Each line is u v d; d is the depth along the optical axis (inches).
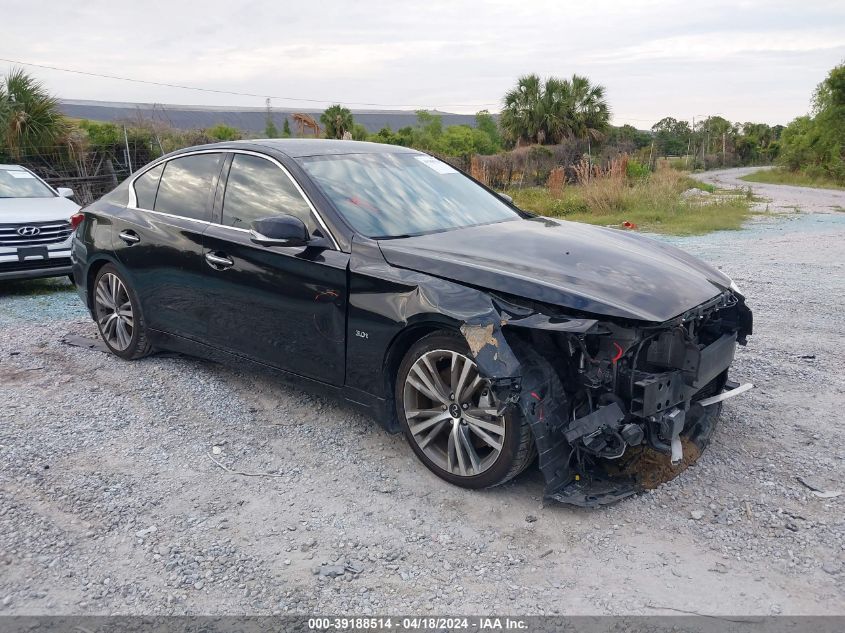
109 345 214.4
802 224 630.5
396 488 137.3
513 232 160.4
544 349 131.7
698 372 131.0
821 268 371.9
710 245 479.2
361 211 155.9
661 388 125.9
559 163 1317.7
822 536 118.9
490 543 118.8
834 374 197.6
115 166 745.0
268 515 127.7
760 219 686.5
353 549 117.2
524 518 126.1
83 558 114.1
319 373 154.0
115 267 202.2
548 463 122.9
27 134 654.5
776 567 111.0
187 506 130.6
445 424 137.1
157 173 198.4
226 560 113.9
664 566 111.8
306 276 150.8
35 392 186.7
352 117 1688.0
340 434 161.5
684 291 135.6
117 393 185.6
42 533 120.8
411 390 139.9
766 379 193.8
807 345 226.1
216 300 172.7
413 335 138.3
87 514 127.1
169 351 208.8
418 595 105.4
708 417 153.0
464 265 134.7
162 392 185.9
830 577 108.2
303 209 157.1
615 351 124.2
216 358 179.9
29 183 361.7
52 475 141.2
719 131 3174.2
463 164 1253.1
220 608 102.4
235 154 178.4
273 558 114.6
